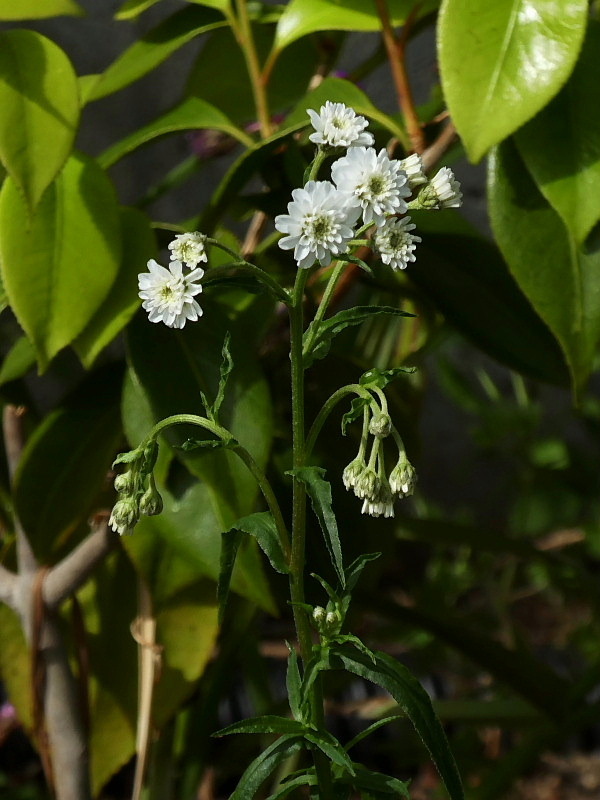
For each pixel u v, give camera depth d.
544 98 0.50
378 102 0.88
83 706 0.59
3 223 0.53
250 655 0.81
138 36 0.89
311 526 0.58
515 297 0.58
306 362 0.46
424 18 0.60
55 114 0.52
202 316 0.56
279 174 0.58
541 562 0.76
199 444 0.46
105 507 0.60
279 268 0.59
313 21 0.57
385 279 0.60
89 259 0.53
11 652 0.61
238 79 0.67
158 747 0.64
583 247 0.53
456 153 0.69
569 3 0.51
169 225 0.57
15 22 0.87
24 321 0.52
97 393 0.58
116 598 0.63
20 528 0.57
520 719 0.76
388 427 0.45
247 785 0.46
